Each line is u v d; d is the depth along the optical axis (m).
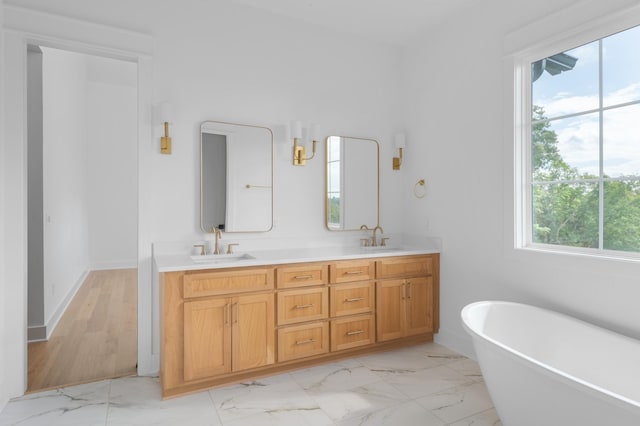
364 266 2.95
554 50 2.45
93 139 6.52
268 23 3.13
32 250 3.26
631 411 1.28
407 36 3.52
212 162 2.92
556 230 2.50
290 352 2.66
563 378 1.51
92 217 6.50
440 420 2.08
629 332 2.04
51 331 3.48
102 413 2.14
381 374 2.66
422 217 3.50
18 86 2.31
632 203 2.09
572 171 2.39
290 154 3.22
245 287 2.51
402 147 3.60
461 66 3.09
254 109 3.08
